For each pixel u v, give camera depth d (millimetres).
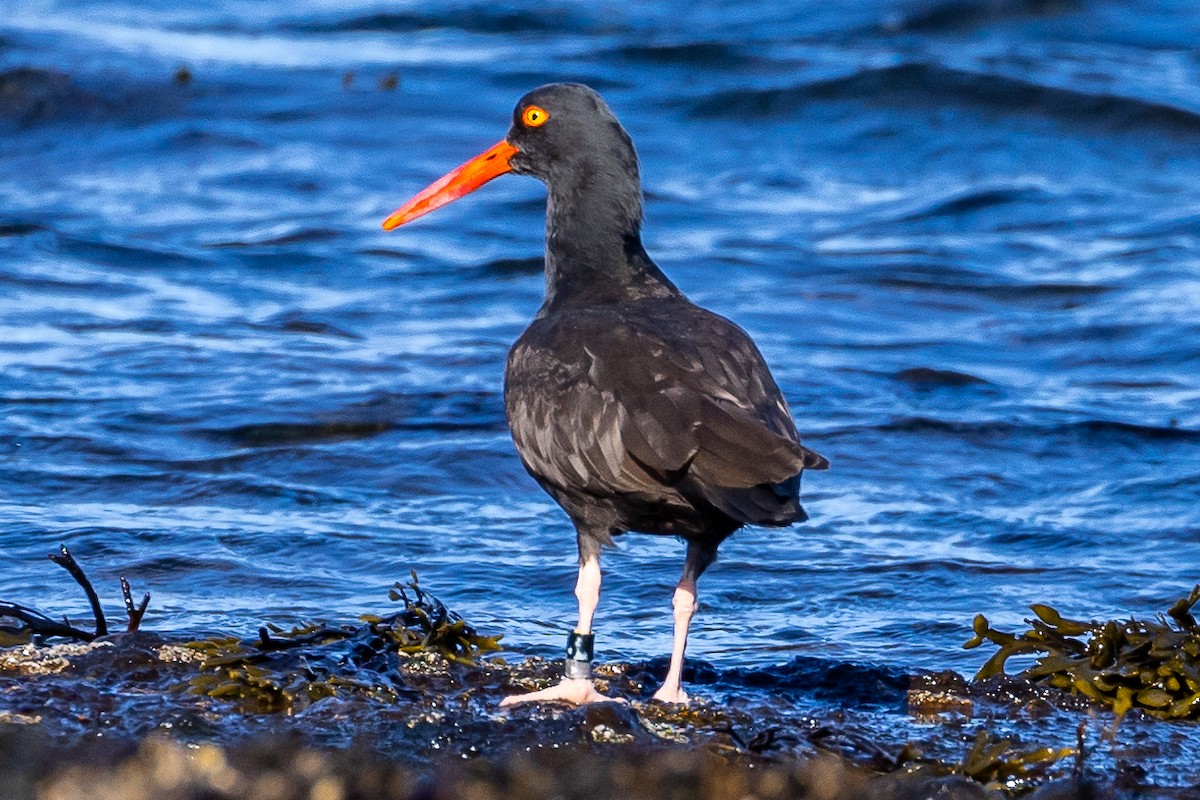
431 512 12836
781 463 7613
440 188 10586
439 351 17250
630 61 31781
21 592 10562
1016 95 29016
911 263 21375
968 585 11219
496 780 7297
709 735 8047
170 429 14648
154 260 20797
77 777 7109
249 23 36844
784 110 29078
